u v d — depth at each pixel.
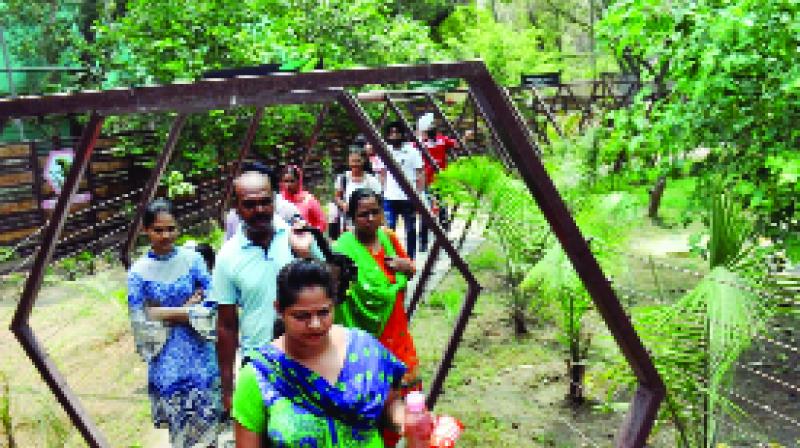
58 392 3.54
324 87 2.20
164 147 4.53
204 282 4.05
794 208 5.02
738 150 5.27
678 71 5.21
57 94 2.19
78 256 10.06
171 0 10.65
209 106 2.27
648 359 2.46
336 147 16.08
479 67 2.26
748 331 3.07
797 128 4.91
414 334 6.66
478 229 10.80
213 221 10.27
